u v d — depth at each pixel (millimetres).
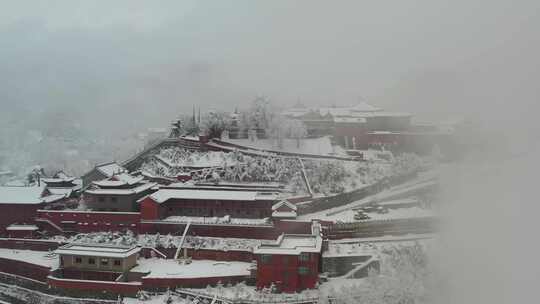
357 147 193000
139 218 142125
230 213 147000
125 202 147000
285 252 114750
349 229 135875
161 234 140500
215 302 111562
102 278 121688
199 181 164375
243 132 198875
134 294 116750
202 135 188125
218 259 130375
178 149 187125
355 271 120312
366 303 105688
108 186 149750
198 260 130750
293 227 136000
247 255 129000
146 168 179625
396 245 129375
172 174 170750
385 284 108188
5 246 141250
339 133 194625
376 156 184500
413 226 138250
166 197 146250
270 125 194875
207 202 147625
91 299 117438
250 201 145750
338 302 107812
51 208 153750
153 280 117062
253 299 111000
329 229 135125
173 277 117562
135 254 126438
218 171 167625
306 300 110562
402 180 164500
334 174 160500
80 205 158375
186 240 135375
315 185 156875
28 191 152875
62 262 123438
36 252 138250
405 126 197250
